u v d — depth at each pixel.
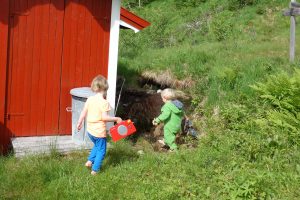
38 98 4.58
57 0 4.55
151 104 6.08
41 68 4.57
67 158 4.11
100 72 4.87
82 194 3.24
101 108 3.70
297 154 3.85
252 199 3.04
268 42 9.20
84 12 4.71
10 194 3.29
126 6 17.23
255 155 3.85
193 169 3.63
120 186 3.38
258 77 6.13
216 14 12.99
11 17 4.37
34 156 3.91
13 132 4.50
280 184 3.29
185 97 6.30
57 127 4.70
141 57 9.02
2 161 3.92
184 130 5.00
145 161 3.92
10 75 4.43
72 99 4.52
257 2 12.82
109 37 4.87
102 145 3.69
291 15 6.92
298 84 5.01
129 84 7.30
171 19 14.29
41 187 3.39
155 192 3.23
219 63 7.14
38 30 4.50
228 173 3.52
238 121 4.89
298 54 7.64
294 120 4.54
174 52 8.62
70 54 4.69
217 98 5.76
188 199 3.14
